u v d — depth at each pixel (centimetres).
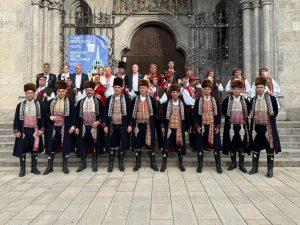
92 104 855
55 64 1404
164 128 855
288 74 1261
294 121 1196
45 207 562
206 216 517
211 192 649
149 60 1723
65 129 843
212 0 1669
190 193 642
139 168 874
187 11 1692
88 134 855
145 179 760
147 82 862
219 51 1616
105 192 652
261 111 802
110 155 846
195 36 1633
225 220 500
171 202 586
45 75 1037
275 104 799
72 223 491
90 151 873
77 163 916
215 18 1617
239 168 858
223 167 901
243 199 603
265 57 1271
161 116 917
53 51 1405
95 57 1441
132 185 705
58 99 852
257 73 1302
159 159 924
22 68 1282
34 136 811
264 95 812
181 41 1681
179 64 1722
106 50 1452
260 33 1306
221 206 564
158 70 1719
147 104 855
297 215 520
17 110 816
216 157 832
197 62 1609
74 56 1442
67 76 1048
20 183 730
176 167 894
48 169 830
